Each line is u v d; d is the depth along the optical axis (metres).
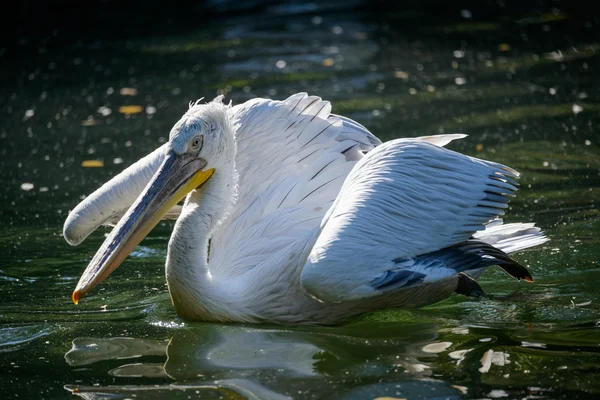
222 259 10.97
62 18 31.14
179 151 10.37
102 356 9.23
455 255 9.66
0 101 21.77
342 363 8.77
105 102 21.23
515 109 18.88
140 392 8.20
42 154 17.78
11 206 15.02
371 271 9.26
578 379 8.18
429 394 7.93
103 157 17.33
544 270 11.56
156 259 12.83
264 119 11.53
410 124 18.12
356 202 9.65
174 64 24.59
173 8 32.72
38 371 8.88
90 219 11.45
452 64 23.03
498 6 29.86
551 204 13.76
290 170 11.45
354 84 21.53
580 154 15.97
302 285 9.30
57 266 12.50
